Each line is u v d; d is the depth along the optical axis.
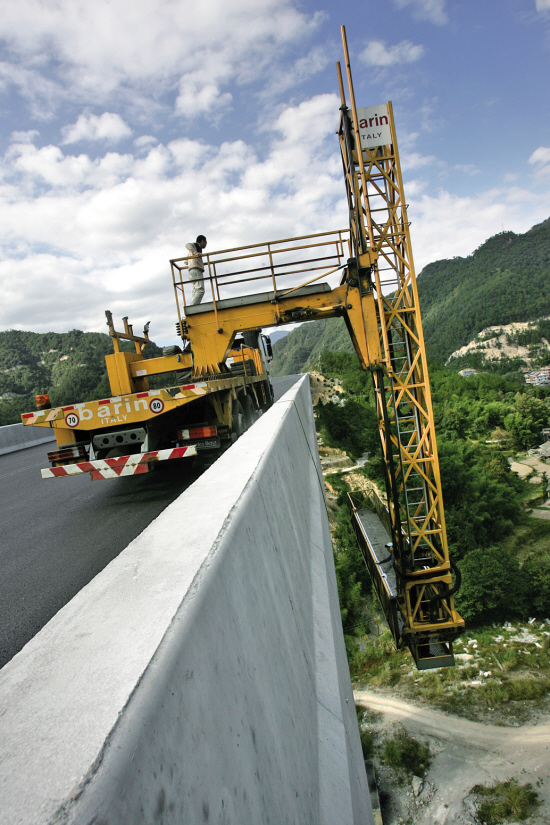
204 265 9.79
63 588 3.32
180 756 0.73
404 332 13.48
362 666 25.20
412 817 17.59
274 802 1.17
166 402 5.55
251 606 1.43
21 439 17.28
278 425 3.63
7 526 5.41
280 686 1.57
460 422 70.38
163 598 0.95
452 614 14.59
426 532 14.37
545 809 16.75
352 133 12.45
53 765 0.53
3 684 0.70
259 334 14.34
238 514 1.54
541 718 20.62
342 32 11.84
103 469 5.52
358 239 10.69
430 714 21.92
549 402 81.56
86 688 0.68
